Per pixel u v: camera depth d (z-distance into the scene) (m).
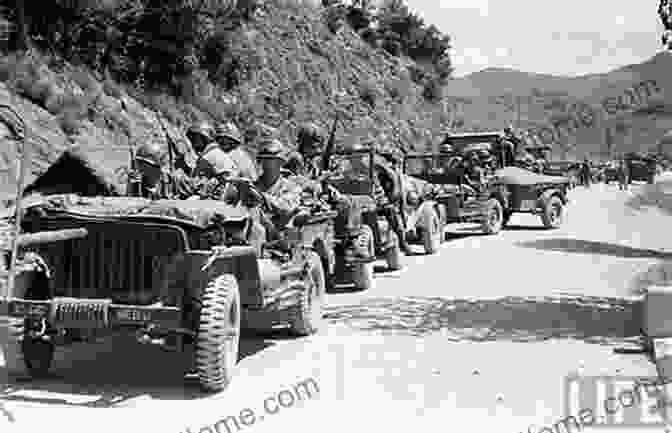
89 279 7.78
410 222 19.05
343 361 8.99
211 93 33.34
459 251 20.14
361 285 14.26
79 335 7.86
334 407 7.27
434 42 63.41
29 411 6.99
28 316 7.12
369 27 58.94
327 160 15.91
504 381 8.12
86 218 7.51
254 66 37.31
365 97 47.91
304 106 40.62
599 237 23.23
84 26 26.25
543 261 17.81
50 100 21.31
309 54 45.41
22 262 7.59
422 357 9.15
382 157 17.05
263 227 9.50
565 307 12.28
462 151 24.41
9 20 23.64
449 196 22.19
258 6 43.41
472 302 12.84
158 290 7.65
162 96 28.89
